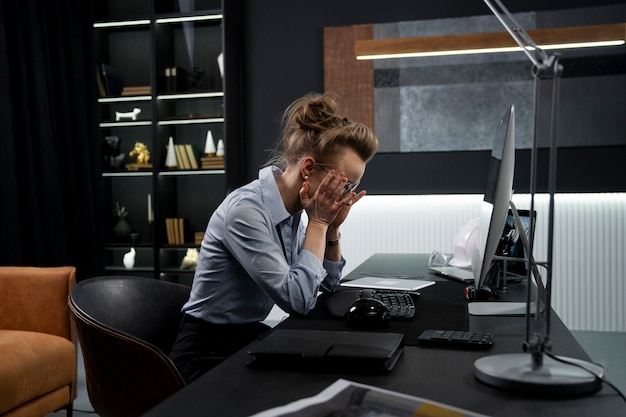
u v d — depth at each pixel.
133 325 1.71
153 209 5.00
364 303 1.44
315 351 1.06
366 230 4.86
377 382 0.98
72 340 2.84
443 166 4.76
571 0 4.52
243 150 5.11
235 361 1.11
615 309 4.51
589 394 0.92
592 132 4.51
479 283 1.56
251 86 5.07
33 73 4.44
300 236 1.97
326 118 1.62
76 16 4.84
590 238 4.54
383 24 4.77
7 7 4.33
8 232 4.21
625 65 4.43
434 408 0.80
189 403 0.89
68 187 4.75
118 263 5.44
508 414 0.84
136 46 5.36
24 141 4.36
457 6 4.70
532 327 1.40
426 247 4.78
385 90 4.78
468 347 1.20
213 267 1.65
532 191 1.02
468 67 4.66
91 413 2.94
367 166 4.84
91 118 4.96
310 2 4.94
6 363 2.38
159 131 5.01
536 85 1.01
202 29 5.21
